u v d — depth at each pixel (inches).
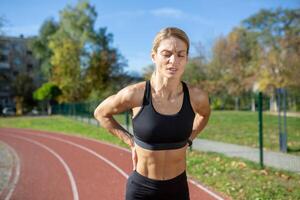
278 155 476.1
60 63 2060.8
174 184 110.8
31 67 3358.8
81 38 2074.3
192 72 2198.6
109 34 2161.7
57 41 2102.6
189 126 109.2
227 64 2174.0
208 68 2207.2
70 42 2055.9
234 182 336.8
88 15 2098.9
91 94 1999.3
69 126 1218.0
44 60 2407.7
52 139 898.7
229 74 2122.3
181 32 106.7
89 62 2111.2
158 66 107.0
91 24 2103.8
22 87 2765.7
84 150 663.1
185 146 111.6
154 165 109.2
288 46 1716.3
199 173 386.9
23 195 348.8
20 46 3339.1
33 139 912.3
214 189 326.0
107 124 115.9
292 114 1012.5
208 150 542.3
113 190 357.4
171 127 106.2
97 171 452.8
